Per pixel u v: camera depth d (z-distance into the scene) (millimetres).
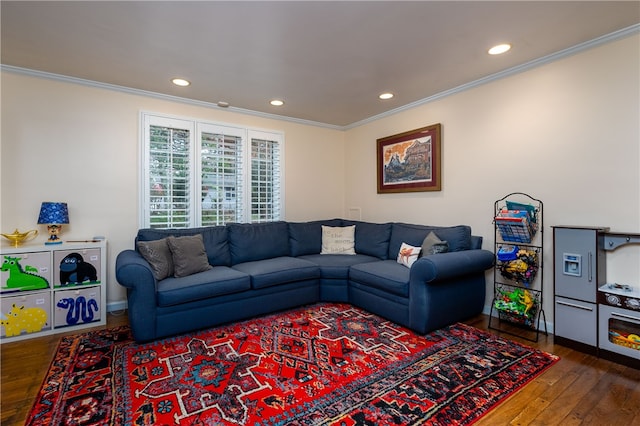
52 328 2691
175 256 2902
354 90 3393
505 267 2807
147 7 1934
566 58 2564
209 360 2215
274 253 3770
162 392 1845
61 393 1835
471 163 3268
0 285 2518
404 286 2736
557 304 2490
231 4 1909
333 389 1877
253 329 2766
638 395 1826
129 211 3326
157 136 3479
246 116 4098
